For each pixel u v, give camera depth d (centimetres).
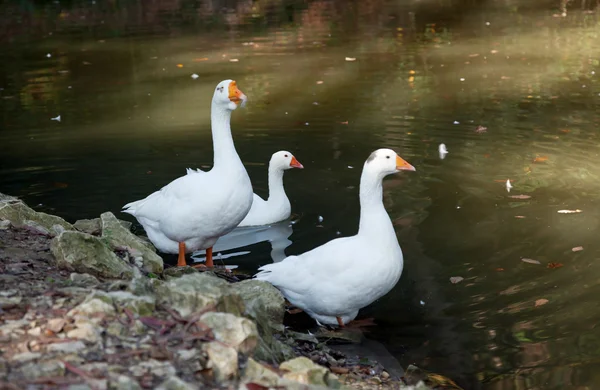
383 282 539
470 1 2052
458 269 605
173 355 353
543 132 952
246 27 1809
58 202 779
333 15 1936
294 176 845
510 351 486
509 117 1023
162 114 1106
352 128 1004
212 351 356
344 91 1198
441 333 517
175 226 608
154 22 1909
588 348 482
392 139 952
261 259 650
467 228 681
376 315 553
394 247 543
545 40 1534
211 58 1478
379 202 547
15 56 1541
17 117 1109
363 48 1523
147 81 1309
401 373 473
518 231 669
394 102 1122
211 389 338
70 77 1355
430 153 894
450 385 450
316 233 700
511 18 1794
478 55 1423
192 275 427
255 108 1118
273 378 356
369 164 540
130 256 550
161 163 896
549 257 616
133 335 367
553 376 453
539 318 524
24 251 499
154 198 643
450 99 1126
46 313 380
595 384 442
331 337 528
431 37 1614
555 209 715
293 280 557
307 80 1275
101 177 850
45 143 978
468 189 777
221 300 403
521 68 1303
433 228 684
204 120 1071
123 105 1161
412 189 783
